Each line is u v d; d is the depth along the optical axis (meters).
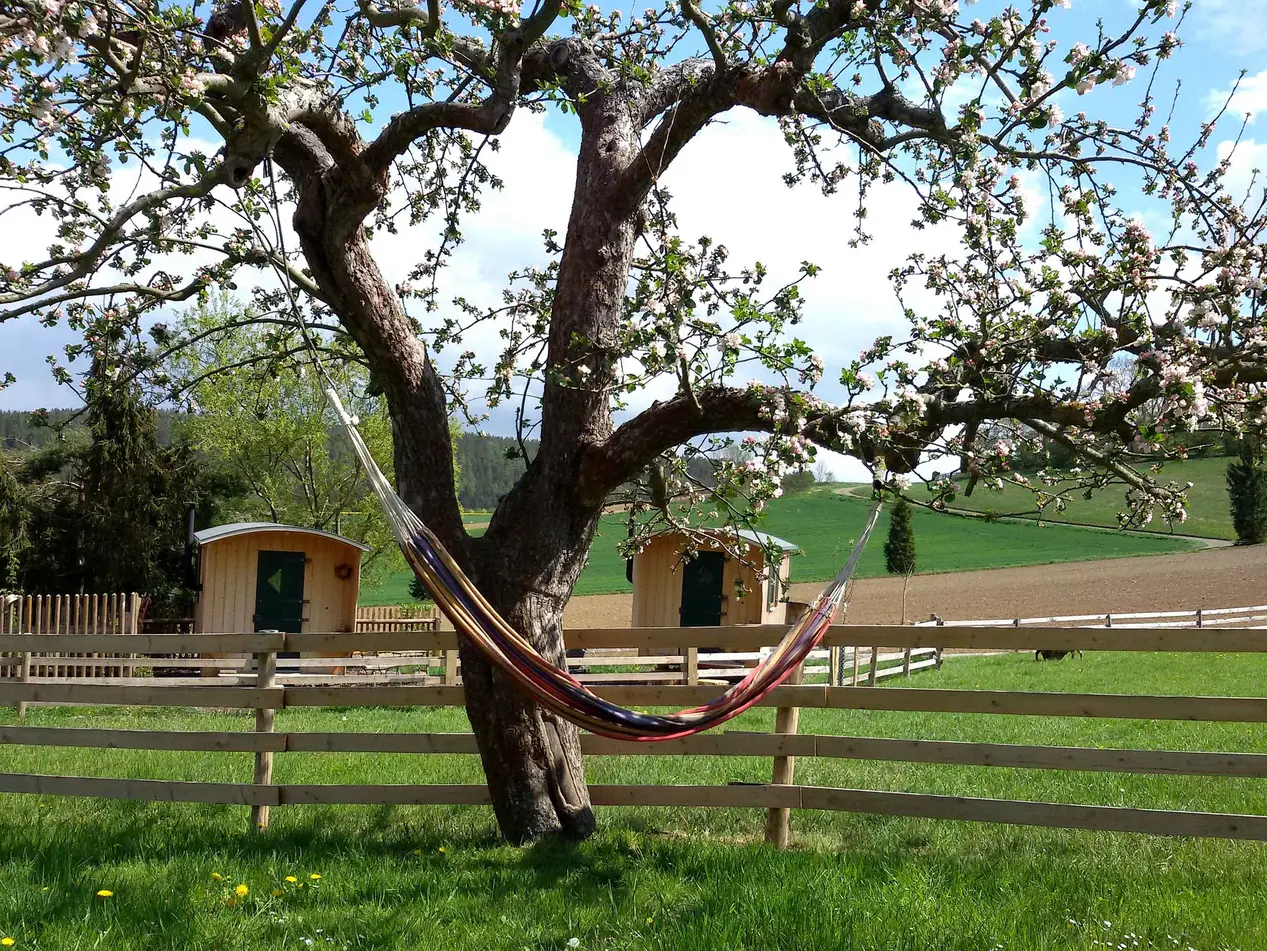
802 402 5.49
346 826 7.27
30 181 5.43
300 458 33.28
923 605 42.56
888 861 6.08
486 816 7.69
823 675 20.80
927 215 6.51
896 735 13.33
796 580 52.53
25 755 10.95
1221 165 6.55
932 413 5.90
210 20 7.01
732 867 5.91
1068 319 5.93
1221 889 5.45
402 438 7.10
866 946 4.60
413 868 6.02
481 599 5.60
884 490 5.59
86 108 5.11
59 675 17.66
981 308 6.46
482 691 6.80
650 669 20.28
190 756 10.79
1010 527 70.31
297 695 7.14
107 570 24.58
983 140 6.00
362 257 6.86
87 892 5.37
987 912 5.05
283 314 8.26
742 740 6.81
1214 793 8.66
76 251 6.11
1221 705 5.93
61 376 7.68
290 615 21.03
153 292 7.05
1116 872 5.89
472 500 67.19
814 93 6.38
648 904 5.34
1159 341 5.48
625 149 7.30
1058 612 38.72
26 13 4.15
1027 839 7.04
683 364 5.60
